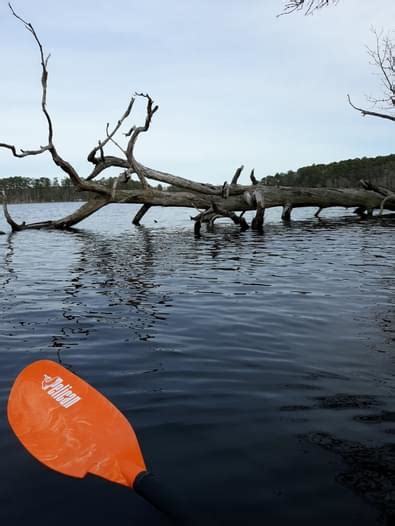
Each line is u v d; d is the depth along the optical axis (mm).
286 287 6359
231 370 3316
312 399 2801
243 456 2178
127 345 3928
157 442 2314
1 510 1816
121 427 2344
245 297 5785
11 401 2609
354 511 1791
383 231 15352
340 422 2504
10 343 4016
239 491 1915
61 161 14891
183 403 2766
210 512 1785
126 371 3318
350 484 1956
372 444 2273
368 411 2629
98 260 9672
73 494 1919
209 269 8109
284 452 2209
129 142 15594
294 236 14461
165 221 26812
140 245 12805
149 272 7910
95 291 6305
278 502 1846
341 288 6195
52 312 5129
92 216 37531
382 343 3869
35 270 8398
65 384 2723
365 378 3123
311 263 8578
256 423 2502
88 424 2381
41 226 20062
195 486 1951
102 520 1751
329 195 21734
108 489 1951
